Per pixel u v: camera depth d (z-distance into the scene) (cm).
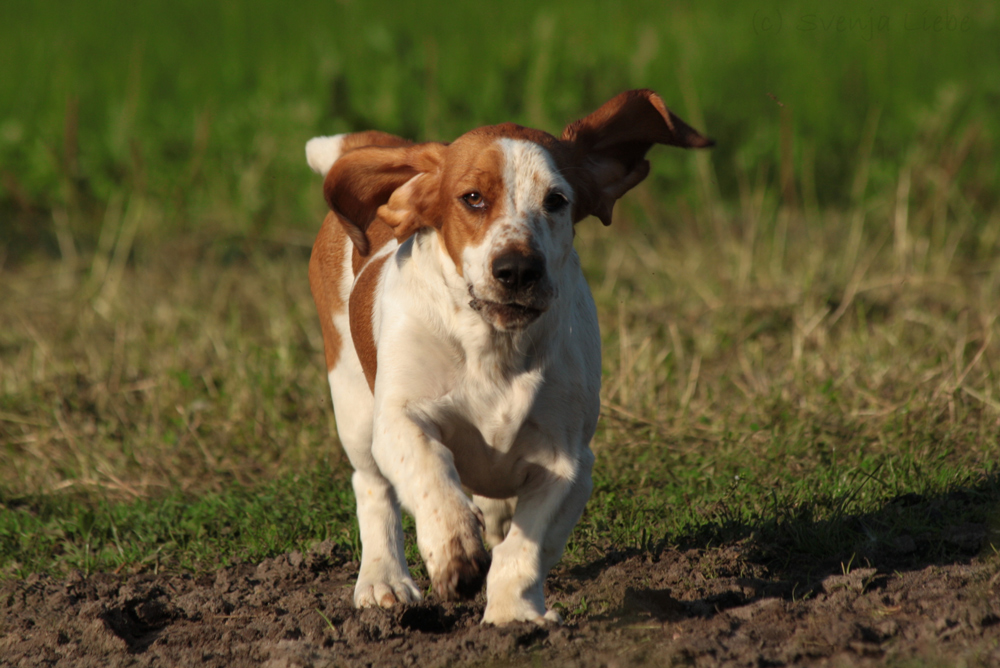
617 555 750
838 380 1055
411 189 668
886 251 1516
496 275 599
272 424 1056
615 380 1077
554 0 2625
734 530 755
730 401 1055
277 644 611
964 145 1689
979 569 628
